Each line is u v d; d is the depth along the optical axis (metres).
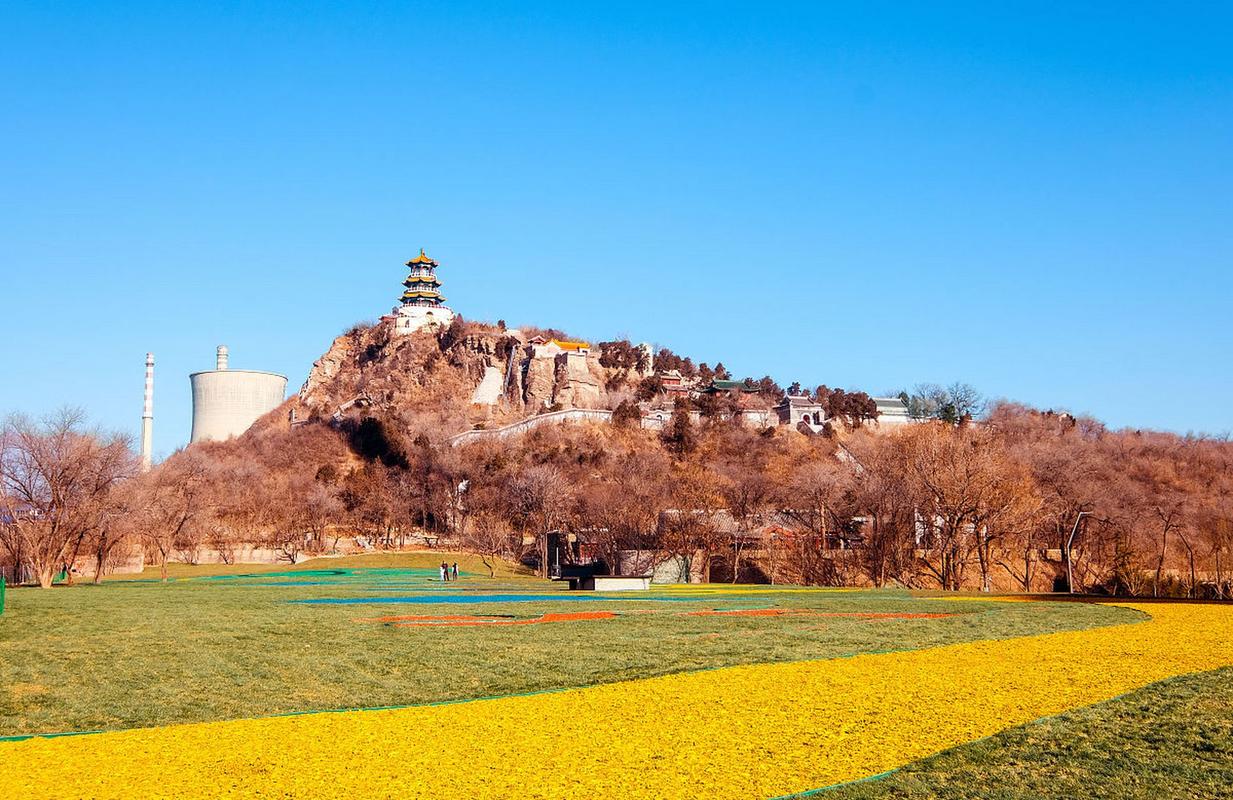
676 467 175.62
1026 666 28.38
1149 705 22.33
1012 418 168.62
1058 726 20.42
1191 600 59.78
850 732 20.33
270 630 41.81
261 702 25.05
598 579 79.62
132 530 97.56
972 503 89.94
